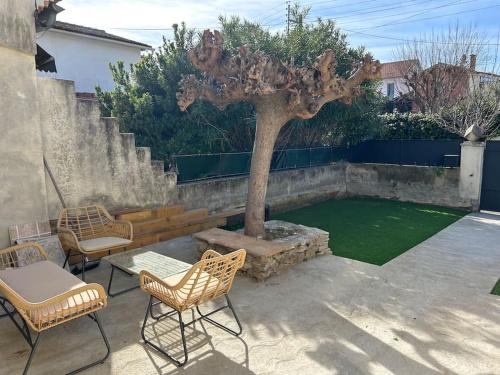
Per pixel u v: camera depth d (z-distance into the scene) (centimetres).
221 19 951
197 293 338
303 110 541
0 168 452
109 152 609
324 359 329
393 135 1244
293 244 540
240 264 358
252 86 492
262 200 578
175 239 682
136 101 875
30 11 469
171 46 941
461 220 873
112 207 624
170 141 868
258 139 568
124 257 435
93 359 329
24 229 476
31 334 369
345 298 449
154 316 404
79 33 1388
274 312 414
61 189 552
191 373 310
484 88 1595
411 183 1102
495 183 962
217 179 840
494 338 362
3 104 449
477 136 958
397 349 344
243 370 313
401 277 514
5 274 356
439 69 1892
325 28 990
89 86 1483
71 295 289
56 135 539
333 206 1055
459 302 439
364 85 1020
